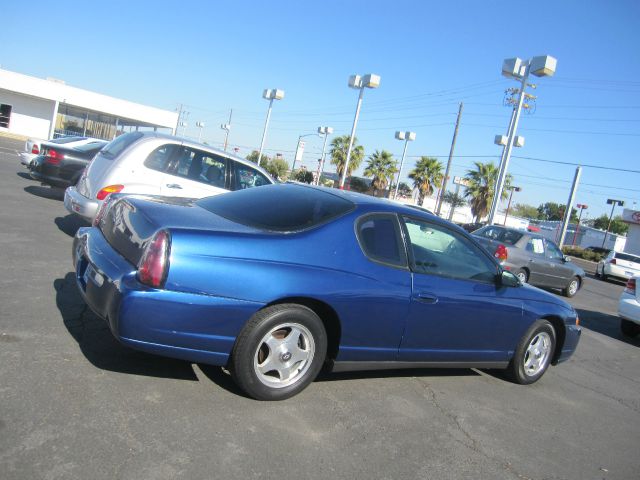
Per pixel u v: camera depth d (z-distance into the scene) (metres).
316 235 3.67
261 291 3.31
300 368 3.63
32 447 2.55
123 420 2.95
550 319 5.26
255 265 3.32
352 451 3.18
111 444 2.71
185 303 3.12
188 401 3.32
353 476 2.91
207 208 4.07
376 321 3.84
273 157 61.47
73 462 2.51
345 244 3.75
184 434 2.94
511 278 4.73
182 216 3.54
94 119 38.81
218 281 3.20
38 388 3.09
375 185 48.56
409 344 4.12
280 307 3.42
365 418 3.65
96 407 3.02
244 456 2.86
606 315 11.76
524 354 5.04
